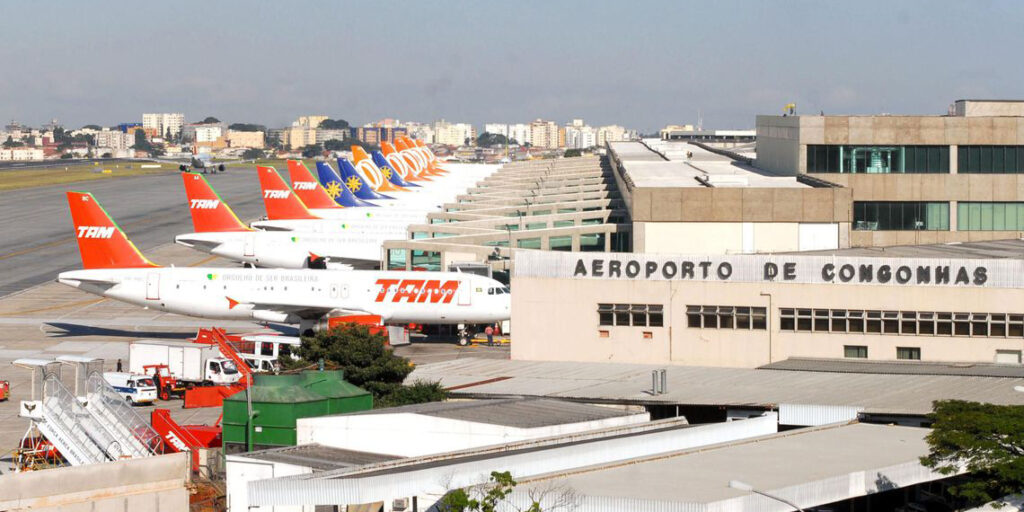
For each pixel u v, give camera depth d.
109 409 75.00
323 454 59.22
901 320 85.75
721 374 78.25
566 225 155.62
